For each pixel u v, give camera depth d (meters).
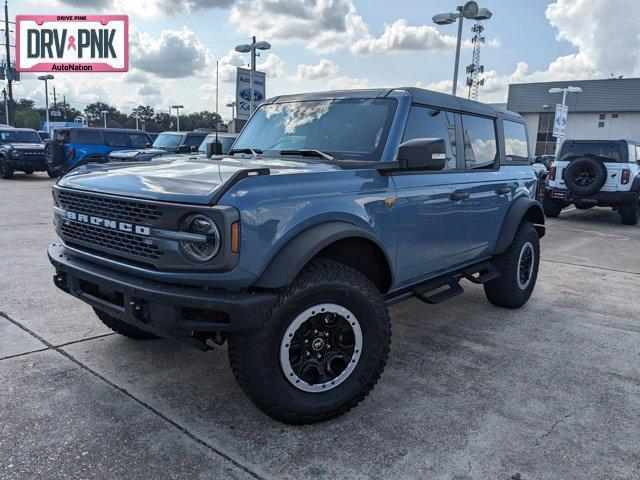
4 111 74.25
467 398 3.36
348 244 3.23
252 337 2.68
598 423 3.09
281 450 2.74
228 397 3.28
